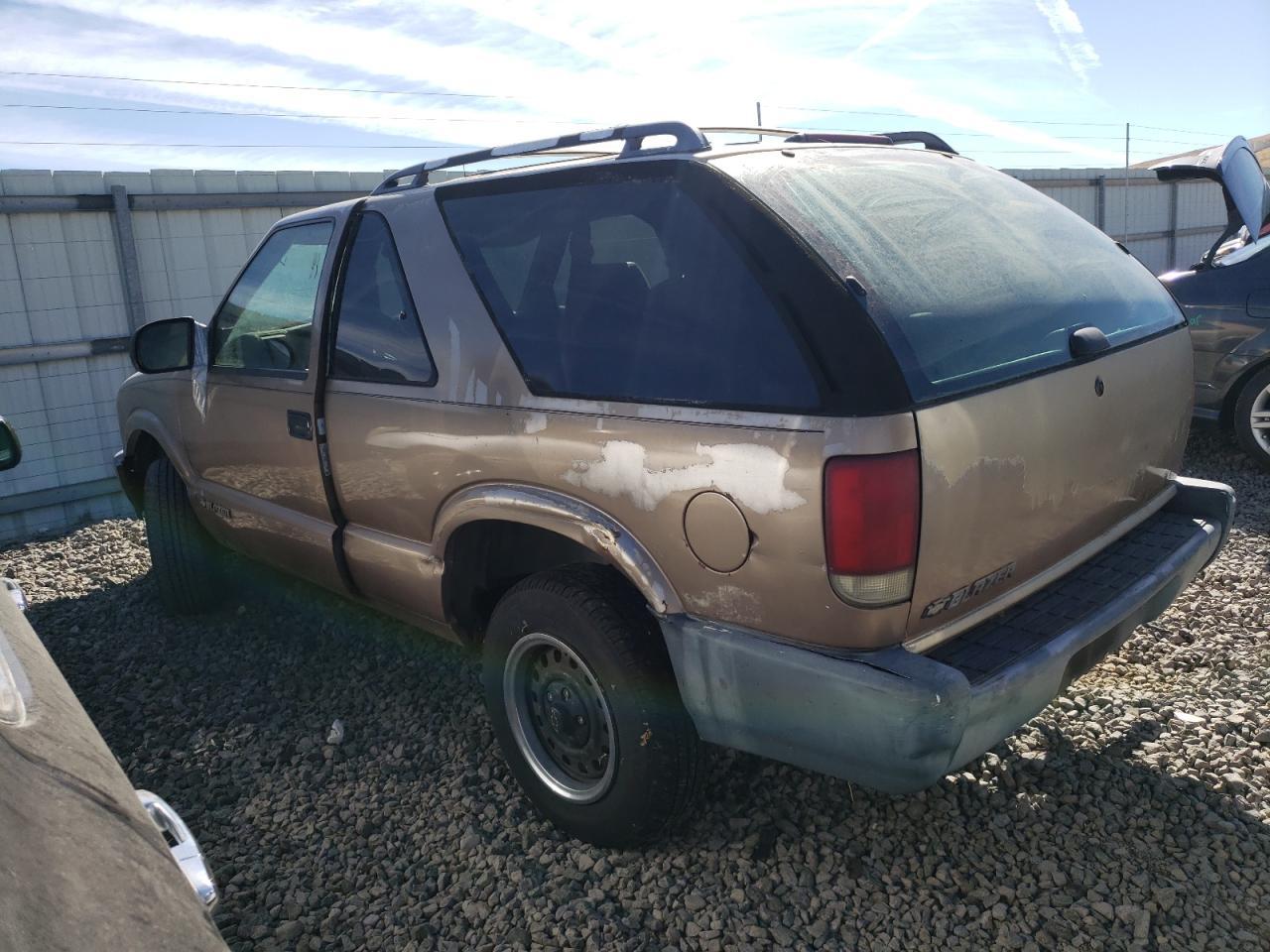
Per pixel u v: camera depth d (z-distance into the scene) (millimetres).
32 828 976
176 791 3111
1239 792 2643
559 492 2439
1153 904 2244
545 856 2594
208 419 3838
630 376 2279
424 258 2855
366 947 2336
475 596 2906
